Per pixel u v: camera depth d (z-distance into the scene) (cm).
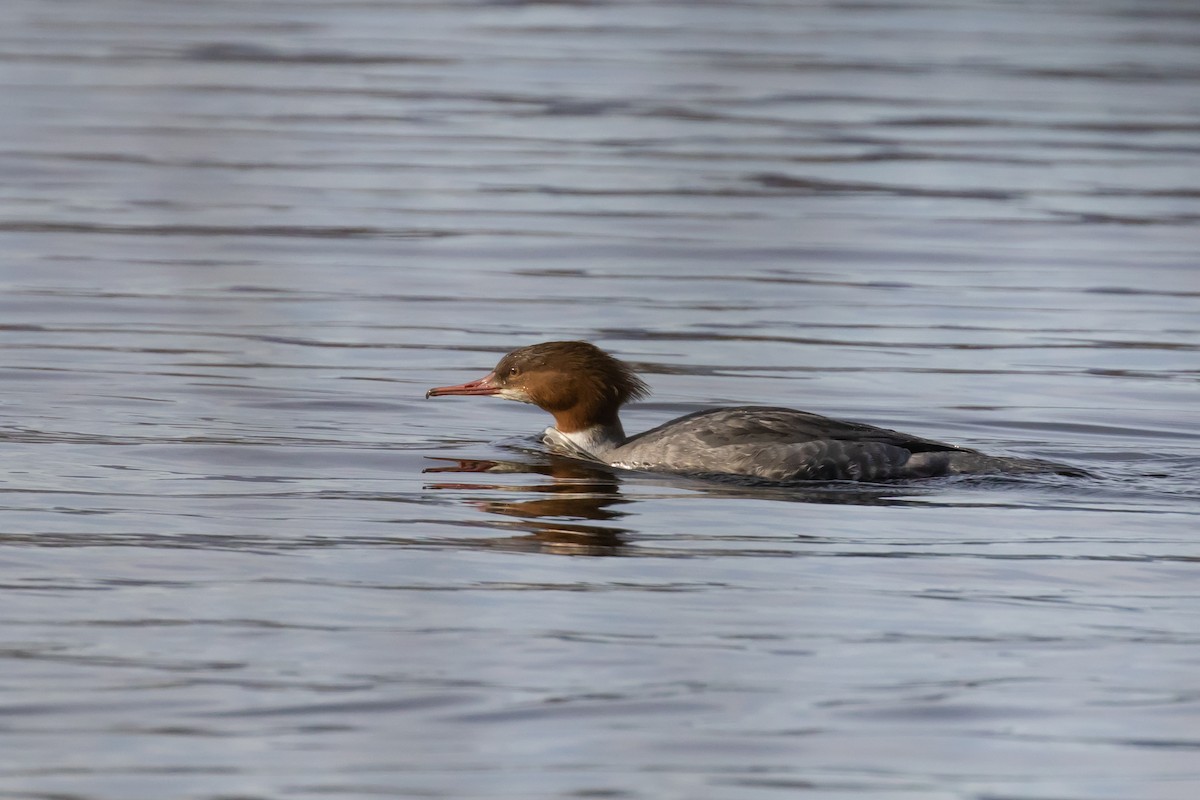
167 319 1873
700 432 1390
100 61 3503
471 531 1202
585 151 2831
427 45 3781
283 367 1698
